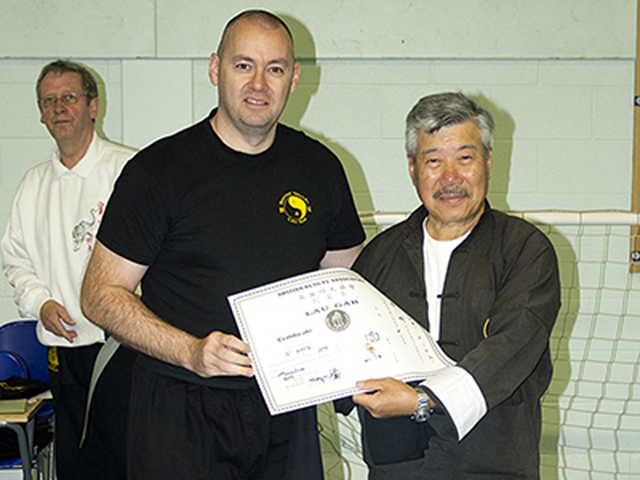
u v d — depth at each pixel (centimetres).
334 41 294
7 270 244
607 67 296
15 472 281
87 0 291
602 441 295
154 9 291
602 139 299
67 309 222
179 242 133
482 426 130
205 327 133
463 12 293
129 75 293
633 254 295
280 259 136
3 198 296
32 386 225
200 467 131
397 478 136
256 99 130
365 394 119
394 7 292
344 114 300
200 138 138
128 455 136
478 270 135
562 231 296
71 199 226
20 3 290
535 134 299
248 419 135
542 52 293
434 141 133
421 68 298
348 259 162
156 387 134
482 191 134
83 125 224
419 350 127
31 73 294
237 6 292
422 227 147
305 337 123
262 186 137
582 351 300
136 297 132
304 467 142
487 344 123
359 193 303
